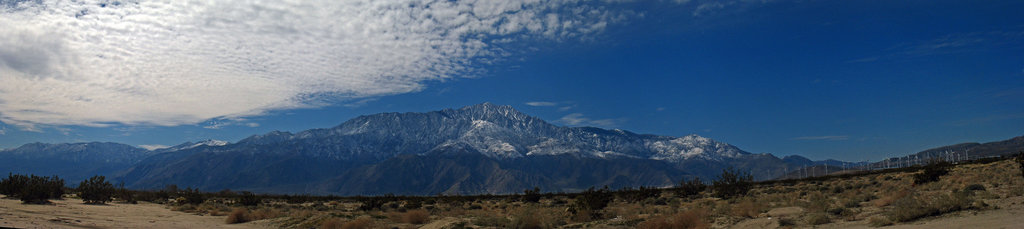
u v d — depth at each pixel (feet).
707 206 143.43
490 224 105.60
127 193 247.09
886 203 102.32
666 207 152.56
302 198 317.83
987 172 178.09
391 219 128.36
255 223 127.65
